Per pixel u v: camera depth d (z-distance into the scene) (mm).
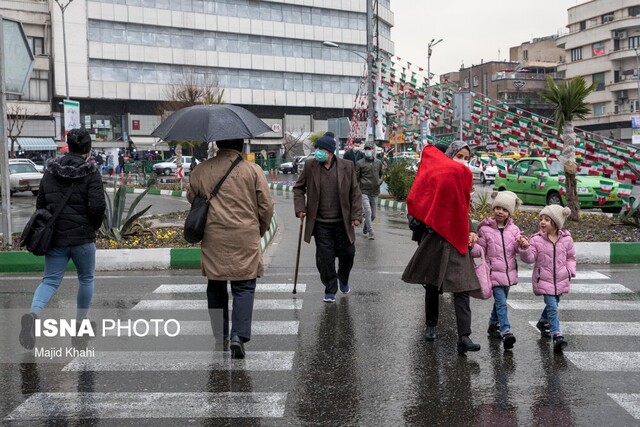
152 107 68188
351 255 8797
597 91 79812
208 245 6137
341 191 8523
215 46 72125
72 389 5523
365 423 4770
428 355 6406
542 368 6008
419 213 6465
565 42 85875
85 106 65062
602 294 9133
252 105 74562
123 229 13547
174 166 51219
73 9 63375
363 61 81750
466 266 6363
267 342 6867
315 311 8188
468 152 6637
